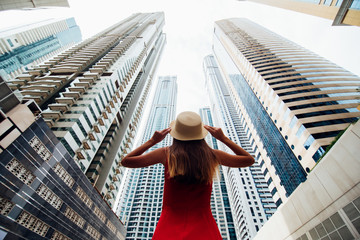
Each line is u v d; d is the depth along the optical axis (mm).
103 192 49969
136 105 89625
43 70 58750
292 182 37125
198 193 2205
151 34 126250
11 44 111750
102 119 45906
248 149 100438
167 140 150875
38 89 46875
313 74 45281
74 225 31266
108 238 46719
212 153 2320
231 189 94438
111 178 55625
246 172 85312
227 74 103000
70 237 29969
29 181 22656
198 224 2061
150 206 103688
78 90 45250
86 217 35594
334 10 20859
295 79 44438
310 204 7180
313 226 6883
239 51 71312
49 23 152875
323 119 32281
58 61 64938
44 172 25266
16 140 21422
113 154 57438
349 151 5520
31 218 22578
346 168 5559
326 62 53625
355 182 5199
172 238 1963
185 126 2266
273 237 10078
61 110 38625
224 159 2318
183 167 2027
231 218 95125
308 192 7395
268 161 48812
